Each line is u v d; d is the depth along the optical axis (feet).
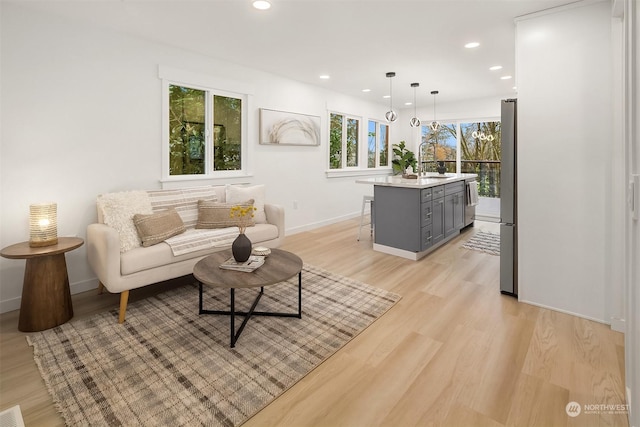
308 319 8.07
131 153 10.78
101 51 9.95
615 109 7.41
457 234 16.69
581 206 7.98
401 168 22.98
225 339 7.18
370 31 10.16
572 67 7.90
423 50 11.93
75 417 5.00
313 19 9.35
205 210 10.98
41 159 9.04
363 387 5.70
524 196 8.75
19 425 4.89
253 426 4.87
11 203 8.61
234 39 10.90
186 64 11.97
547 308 8.64
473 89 18.44
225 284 6.64
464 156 22.77
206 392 5.54
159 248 8.69
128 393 5.52
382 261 12.67
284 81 15.81
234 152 14.26
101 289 9.66
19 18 8.52
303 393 5.57
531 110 8.50
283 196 16.40
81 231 9.84
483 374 6.01
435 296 9.47
